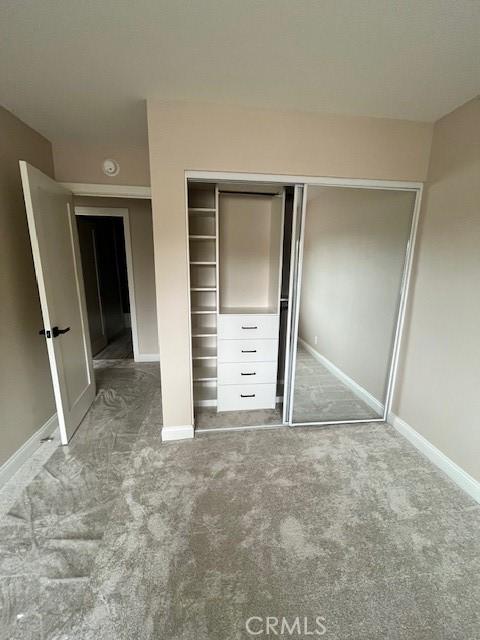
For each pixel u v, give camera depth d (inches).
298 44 51.5
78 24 46.9
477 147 67.5
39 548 55.6
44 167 93.7
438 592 49.4
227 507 65.3
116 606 46.5
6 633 43.2
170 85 64.7
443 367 78.2
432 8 43.6
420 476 75.9
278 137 75.6
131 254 147.8
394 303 95.4
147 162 102.7
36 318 88.1
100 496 68.2
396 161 81.3
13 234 78.6
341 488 71.4
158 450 84.9
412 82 62.6
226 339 99.2
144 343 159.0
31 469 77.3
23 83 63.7
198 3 43.1
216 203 87.4
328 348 108.9
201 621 44.8
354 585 50.1
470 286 70.1
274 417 102.7
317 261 100.1
